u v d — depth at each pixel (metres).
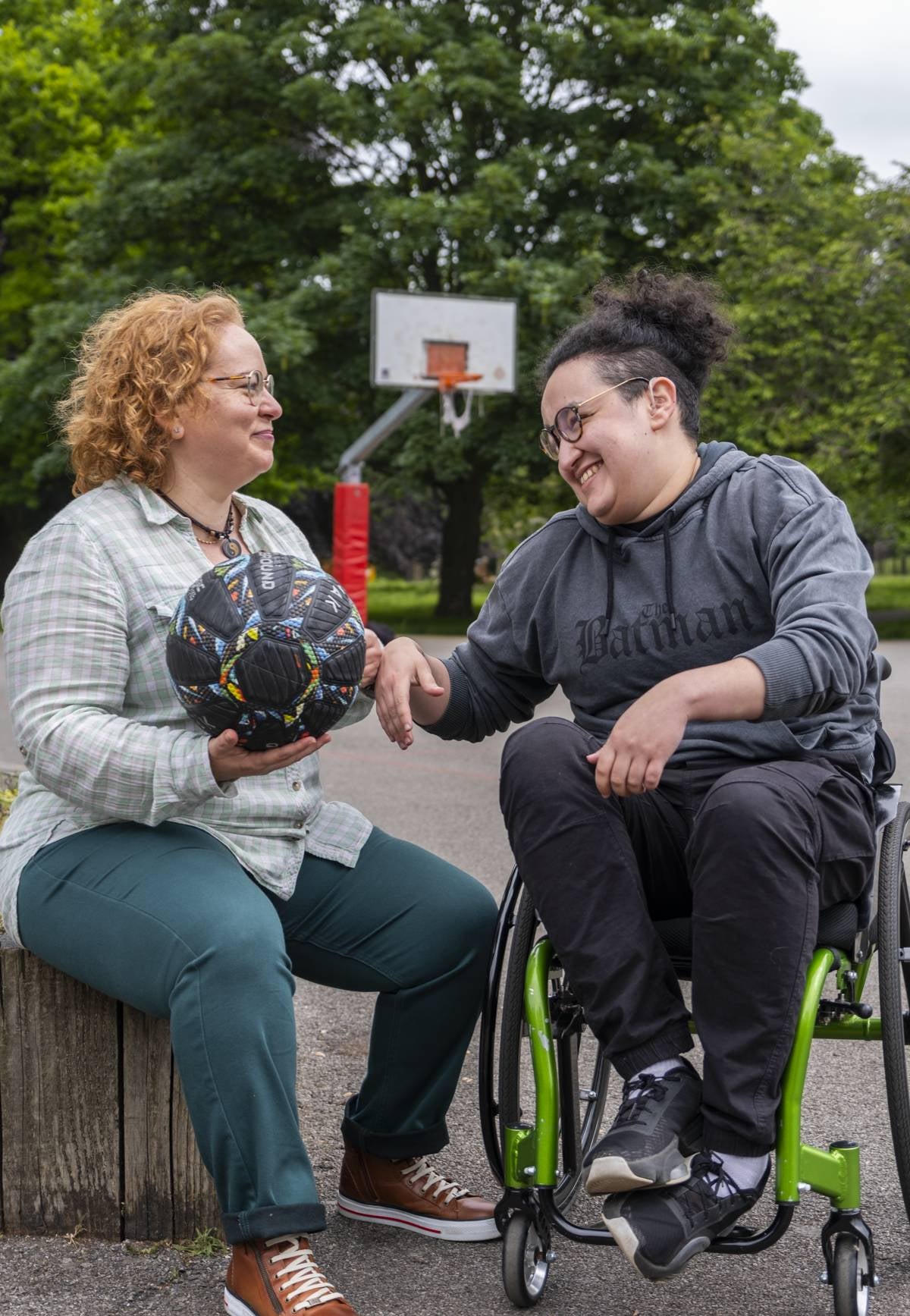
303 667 2.01
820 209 19.08
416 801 6.77
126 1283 2.22
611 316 2.35
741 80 20.91
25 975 2.33
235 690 2.00
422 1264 2.34
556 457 2.36
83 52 26.20
